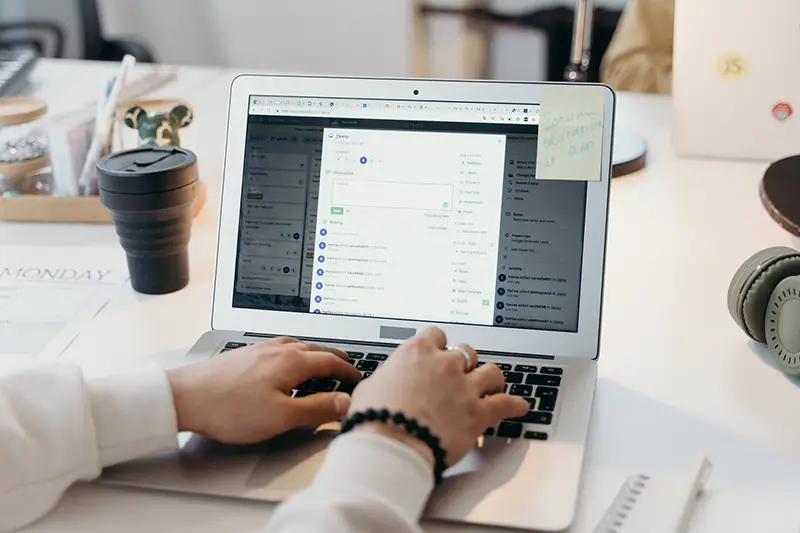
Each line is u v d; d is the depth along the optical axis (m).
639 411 0.83
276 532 0.60
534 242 0.89
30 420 0.70
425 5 2.99
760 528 0.67
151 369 0.76
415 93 0.92
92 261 1.17
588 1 1.38
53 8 2.95
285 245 0.94
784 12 1.31
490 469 0.72
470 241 0.90
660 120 1.64
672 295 1.05
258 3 3.17
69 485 0.71
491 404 0.73
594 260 0.88
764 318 0.90
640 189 1.35
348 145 0.93
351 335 0.92
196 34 3.25
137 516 0.70
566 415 0.78
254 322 0.94
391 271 0.91
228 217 0.95
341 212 0.92
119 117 1.32
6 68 1.87
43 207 1.28
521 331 0.89
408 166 0.92
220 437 0.74
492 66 3.04
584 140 0.88
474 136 0.90
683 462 0.75
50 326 1.01
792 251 0.91
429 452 0.66
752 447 0.77
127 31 3.26
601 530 0.66
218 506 0.70
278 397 0.75
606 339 0.96
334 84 0.93
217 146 1.53
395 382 0.70
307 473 0.73
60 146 1.28
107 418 0.72
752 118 1.40
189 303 1.06
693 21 1.36
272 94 0.94
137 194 1.01
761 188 1.17
